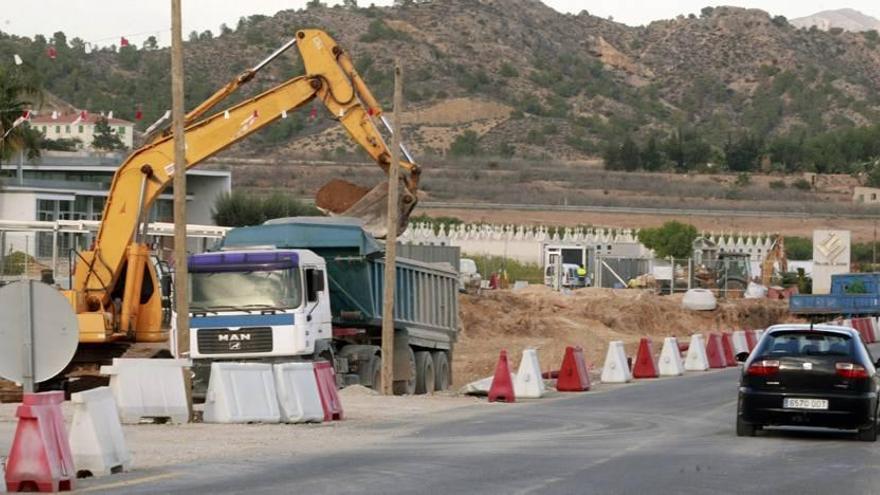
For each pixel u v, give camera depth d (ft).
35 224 170.40
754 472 60.80
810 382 75.72
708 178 610.65
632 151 637.71
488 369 163.32
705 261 321.73
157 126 119.14
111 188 115.65
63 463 51.67
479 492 52.54
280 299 102.63
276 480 55.83
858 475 60.49
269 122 118.83
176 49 88.43
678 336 244.22
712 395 113.70
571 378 121.39
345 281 118.62
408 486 54.19
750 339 173.06
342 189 128.57
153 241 191.21
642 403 106.11
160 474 57.47
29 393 52.49
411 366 125.90
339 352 117.80
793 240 428.56
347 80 119.96
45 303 57.41
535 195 523.29
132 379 82.28
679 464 63.41
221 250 107.04
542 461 63.98
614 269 332.19
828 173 639.35
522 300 237.45
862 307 263.08
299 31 120.98
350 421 88.63
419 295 129.29
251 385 84.48
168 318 114.11
